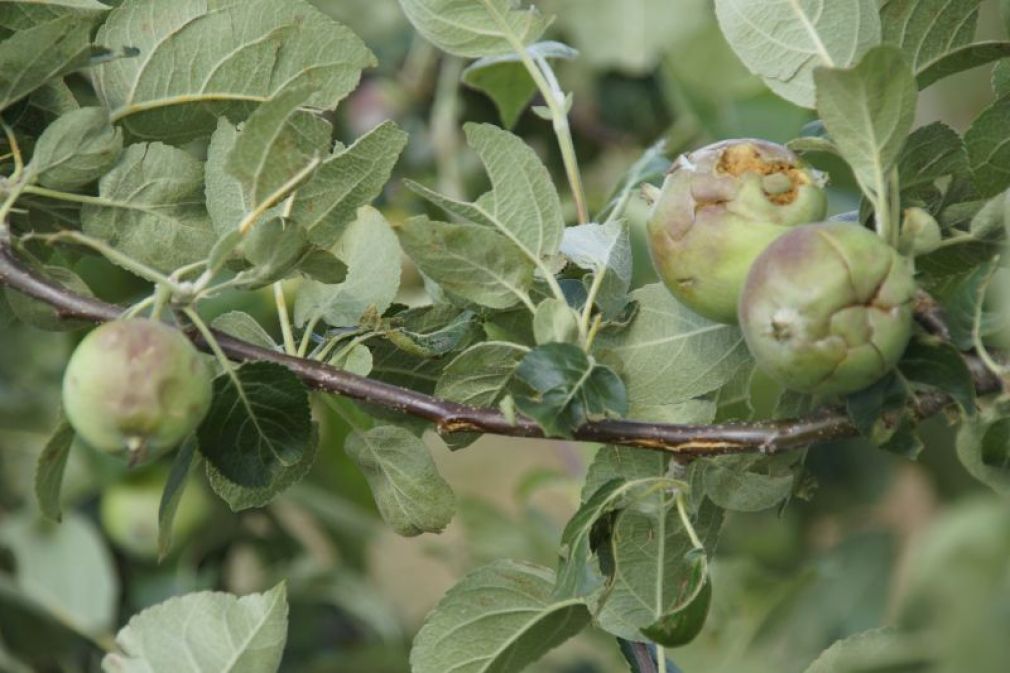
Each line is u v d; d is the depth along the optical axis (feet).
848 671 3.39
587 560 3.41
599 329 3.56
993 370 3.31
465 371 3.49
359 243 3.63
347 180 3.49
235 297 4.69
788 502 3.63
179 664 3.68
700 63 4.73
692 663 4.55
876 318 3.24
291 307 4.71
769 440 3.38
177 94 3.59
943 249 3.47
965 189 3.51
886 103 3.27
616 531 3.55
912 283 3.26
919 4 3.46
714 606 4.58
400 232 3.44
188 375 3.26
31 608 4.90
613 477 3.50
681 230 3.37
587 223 3.62
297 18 3.56
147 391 3.24
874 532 4.75
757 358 3.29
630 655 3.65
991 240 3.44
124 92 3.59
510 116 4.26
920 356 3.29
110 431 3.25
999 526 3.14
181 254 3.59
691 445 3.39
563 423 3.34
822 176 3.40
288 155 3.37
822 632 4.65
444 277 3.47
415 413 3.43
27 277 3.45
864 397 3.31
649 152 4.00
